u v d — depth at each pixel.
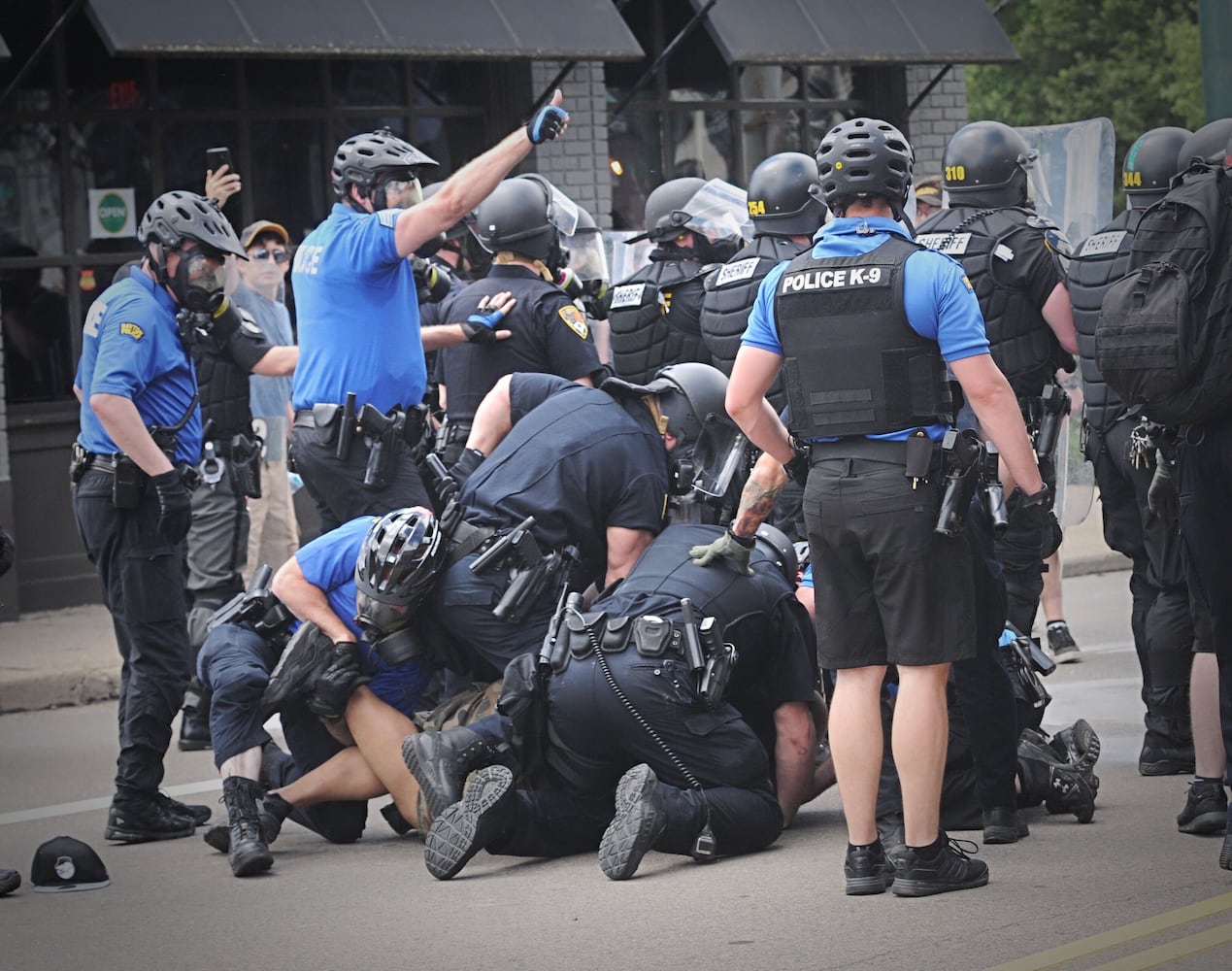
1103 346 16.03
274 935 15.93
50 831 21.03
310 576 19.05
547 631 18.59
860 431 15.46
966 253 21.45
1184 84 88.12
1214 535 16.19
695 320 25.19
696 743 17.56
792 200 23.41
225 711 19.11
